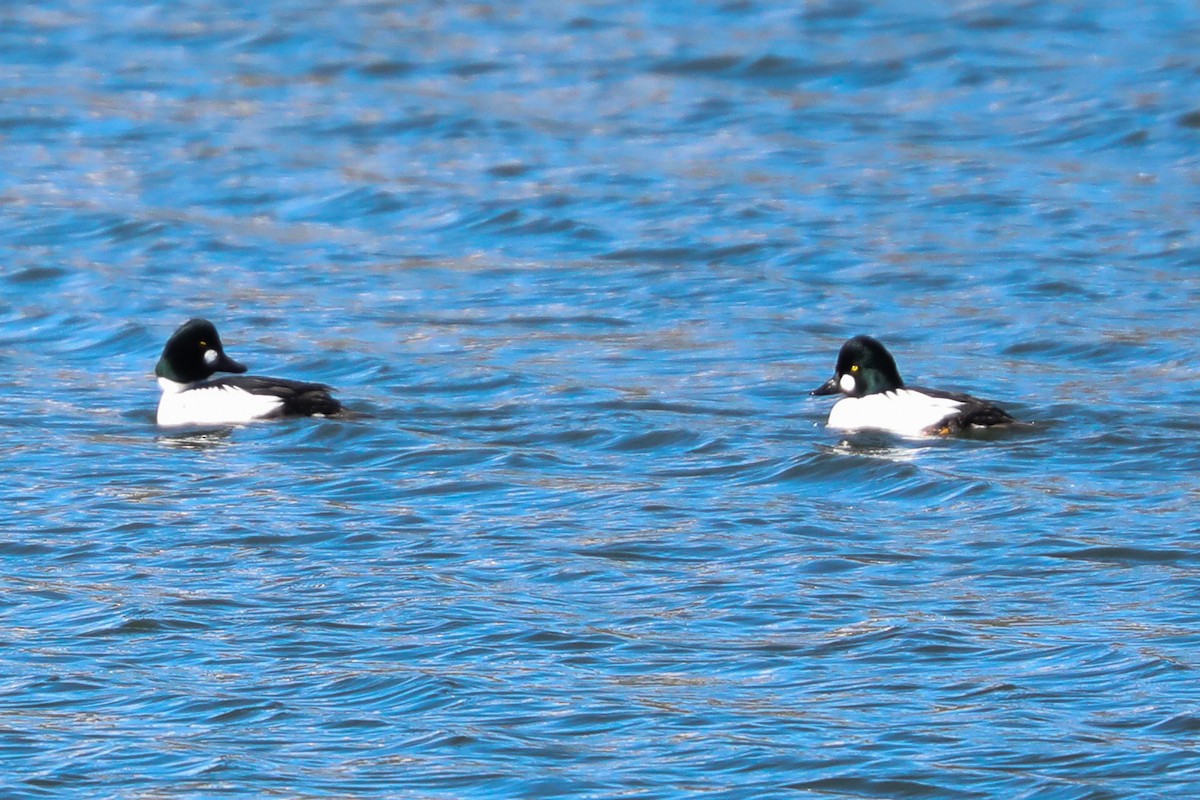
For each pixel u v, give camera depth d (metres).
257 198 29.95
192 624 12.92
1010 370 21.05
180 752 10.79
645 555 14.48
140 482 16.83
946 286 24.86
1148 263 25.66
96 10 41.94
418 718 11.23
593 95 35.34
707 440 18.03
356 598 13.44
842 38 38.47
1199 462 17.00
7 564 14.43
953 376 20.75
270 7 41.91
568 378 20.80
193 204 29.72
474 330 23.27
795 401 19.84
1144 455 17.27
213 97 35.66
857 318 23.55
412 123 33.75
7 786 10.35
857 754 10.59
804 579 13.80
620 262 26.55
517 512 15.74
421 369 21.28
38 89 36.06
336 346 22.45
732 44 38.06
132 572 14.16
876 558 14.31
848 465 16.95
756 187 29.84
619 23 40.09
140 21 40.94
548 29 39.81
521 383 20.55
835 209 28.66
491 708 11.34
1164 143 31.70
